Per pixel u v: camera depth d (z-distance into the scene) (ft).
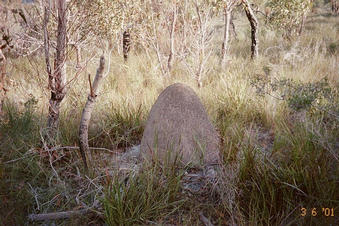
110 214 9.37
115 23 24.75
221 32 50.24
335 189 9.81
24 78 22.36
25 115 15.80
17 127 14.90
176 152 11.81
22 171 12.48
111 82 23.57
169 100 12.87
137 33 28.48
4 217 9.95
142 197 10.18
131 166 12.37
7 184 11.46
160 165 11.97
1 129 14.43
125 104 18.60
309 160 10.59
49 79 13.37
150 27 27.50
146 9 27.94
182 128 12.57
